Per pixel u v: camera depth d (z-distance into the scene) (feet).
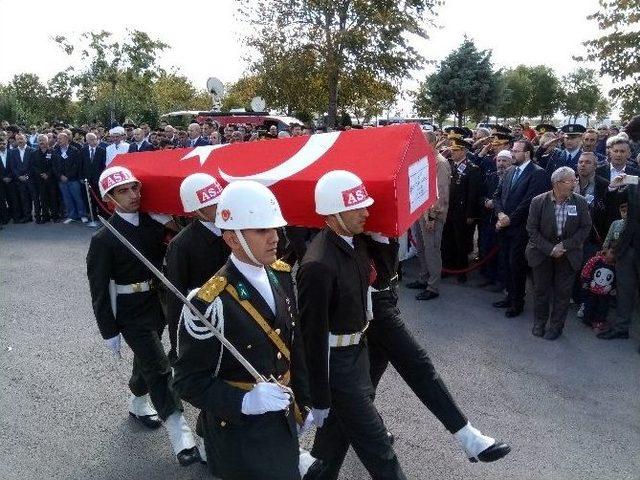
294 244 13.25
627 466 11.32
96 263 11.22
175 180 12.23
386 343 10.88
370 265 10.09
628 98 47.80
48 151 36.65
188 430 11.61
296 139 12.30
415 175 10.75
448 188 20.49
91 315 20.04
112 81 91.56
